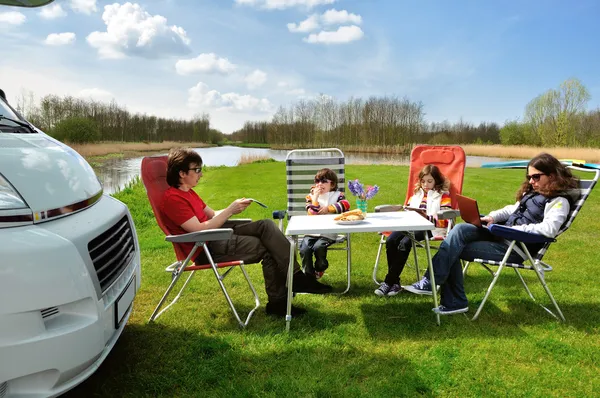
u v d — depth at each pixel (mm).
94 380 2385
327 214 3816
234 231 3311
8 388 1597
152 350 2723
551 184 3096
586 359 2570
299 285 3158
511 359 2588
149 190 3115
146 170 3168
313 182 4496
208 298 3668
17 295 1563
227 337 2895
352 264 4605
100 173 21453
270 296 3225
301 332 2975
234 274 4332
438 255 3139
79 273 1757
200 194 10914
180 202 3068
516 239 2994
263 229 3193
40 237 1688
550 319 3154
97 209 2234
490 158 37750
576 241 5473
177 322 3160
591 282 3949
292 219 3422
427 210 3990
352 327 3037
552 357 2607
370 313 3299
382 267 4508
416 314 3258
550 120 41156
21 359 1570
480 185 11539
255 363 2572
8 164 1884
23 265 1590
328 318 3203
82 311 1796
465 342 2801
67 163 2262
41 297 1616
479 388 2287
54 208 1864
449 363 2541
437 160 4457
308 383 2336
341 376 2412
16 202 1723
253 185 12453
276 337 2895
